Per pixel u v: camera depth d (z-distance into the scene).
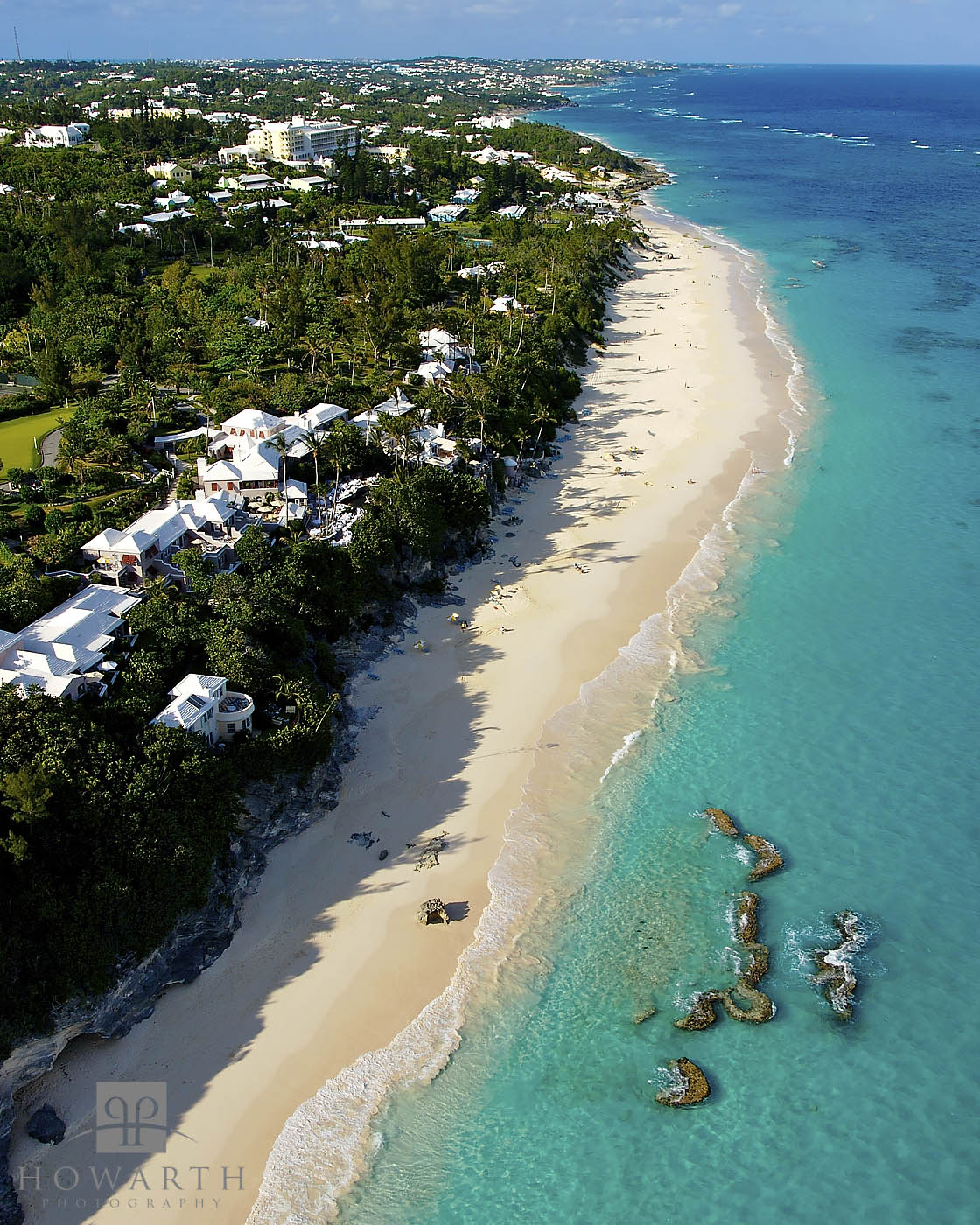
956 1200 50.66
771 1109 55.06
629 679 90.50
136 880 59.00
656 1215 50.16
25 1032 52.53
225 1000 60.75
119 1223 49.69
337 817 74.50
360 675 89.88
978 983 62.06
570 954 64.19
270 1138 53.56
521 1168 52.34
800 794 77.06
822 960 63.44
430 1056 57.78
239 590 84.69
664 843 72.62
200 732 70.12
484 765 80.12
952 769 79.12
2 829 57.91
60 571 92.50
